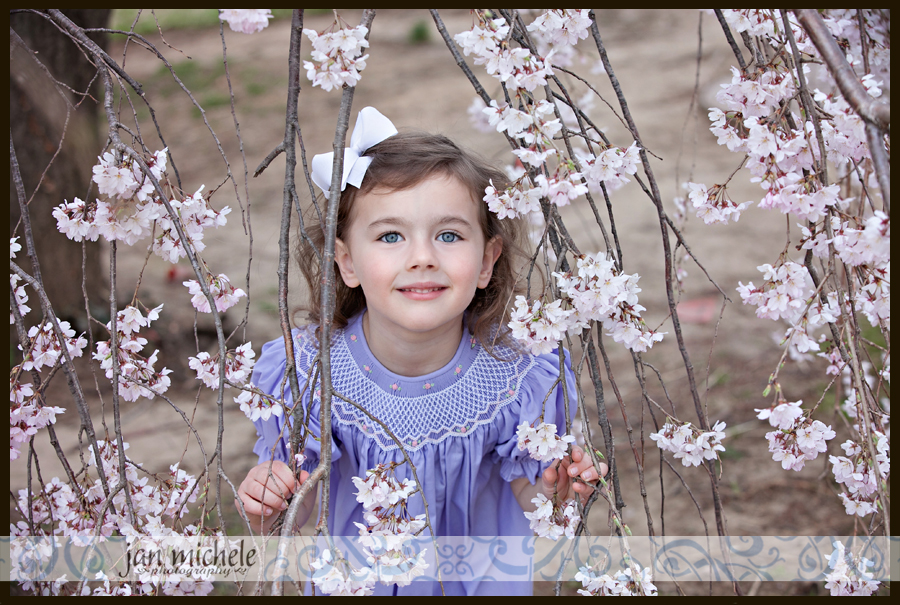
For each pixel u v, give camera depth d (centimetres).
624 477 271
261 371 163
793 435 118
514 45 137
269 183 634
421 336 152
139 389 128
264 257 500
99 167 112
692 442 123
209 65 926
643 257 467
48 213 371
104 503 109
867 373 201
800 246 115
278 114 779
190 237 124
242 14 114
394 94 805
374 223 141
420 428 153
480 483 161
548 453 123
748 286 114
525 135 110
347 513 157
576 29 122
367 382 156
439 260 139
